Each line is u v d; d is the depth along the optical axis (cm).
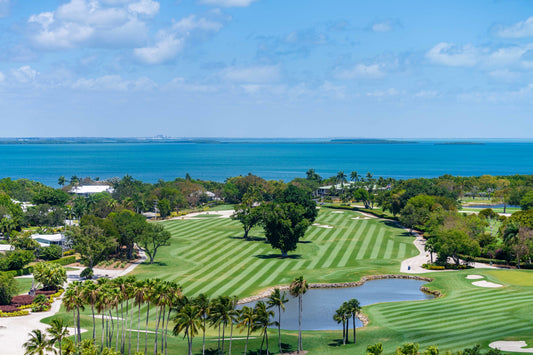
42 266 10125
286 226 12781
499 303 8775
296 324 8494
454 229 12462
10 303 9244
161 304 6512
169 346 7275
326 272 11725
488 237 13275
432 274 11531
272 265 12431
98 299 6656
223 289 10312
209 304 6462
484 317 7994
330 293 10344
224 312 6419
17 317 8569
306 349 7100
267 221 13138
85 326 8119
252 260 12988
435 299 9444
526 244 11788
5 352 6844
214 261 12900
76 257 13612
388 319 8362
